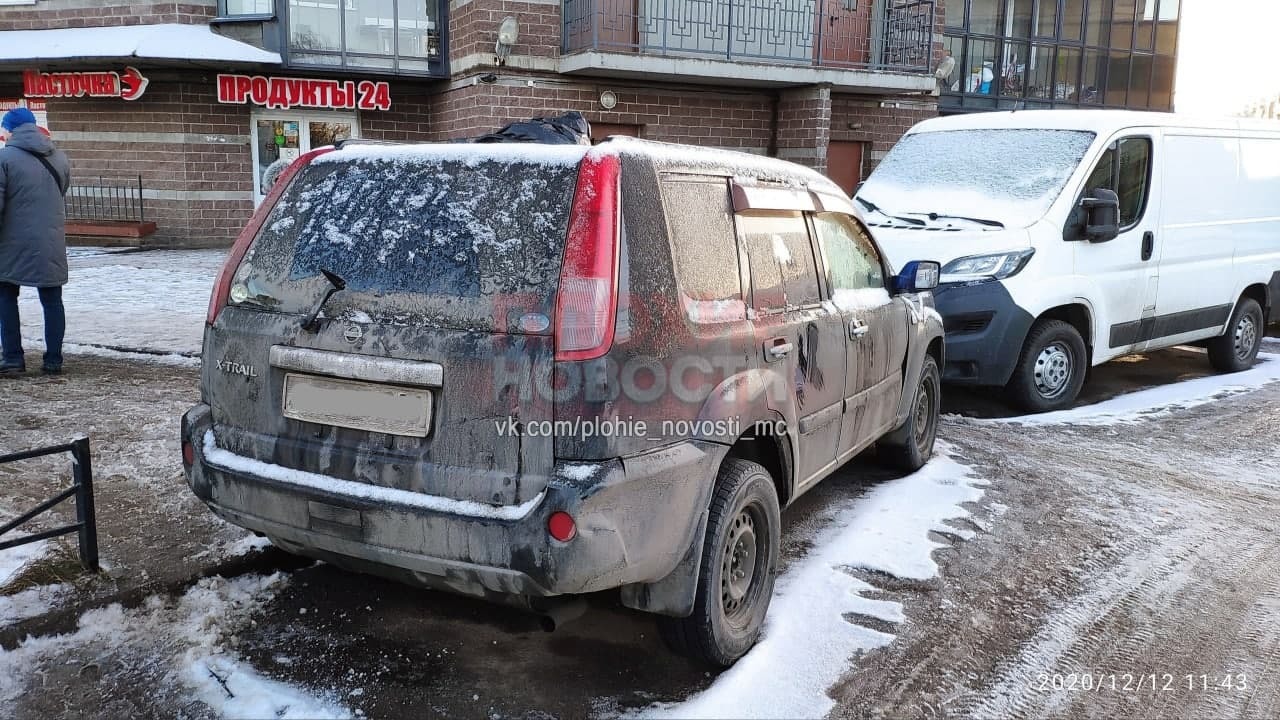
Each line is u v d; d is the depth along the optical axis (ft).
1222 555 15.03
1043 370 24.13
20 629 10.69
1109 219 23.72
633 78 49.21
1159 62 72.95
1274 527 16.40
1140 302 26.03
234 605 11.82
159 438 18.08
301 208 10.54
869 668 10.91
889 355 15.83
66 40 50.85
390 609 11.91
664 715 9.72
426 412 9.11
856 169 57.47
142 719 9.39
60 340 23.18
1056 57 67.41
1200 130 27.78
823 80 50.37
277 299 10.18
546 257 9.00
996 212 24.03
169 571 12.48
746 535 11.22
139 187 54.49
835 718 9.85
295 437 9.89
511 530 8.62
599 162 9.31
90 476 12.21
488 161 9.75
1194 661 11.54
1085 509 16.96
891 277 16.40
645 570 9.32
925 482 17.93
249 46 50.98
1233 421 24.14
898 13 53.93
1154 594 13.44
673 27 48.85
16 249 21.95
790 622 11.87
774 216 12.42
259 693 9.84
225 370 10.41
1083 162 24.36
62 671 10.21
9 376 22.71
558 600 9.66
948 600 12.84
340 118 56.13
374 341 9.35
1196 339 28.96
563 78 48.42
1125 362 33.32
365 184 10.27
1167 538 15.70
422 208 9.77
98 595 11.70
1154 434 22.66
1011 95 65.67
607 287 8.83
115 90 51.75
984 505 16.83
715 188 11.09
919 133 28.48
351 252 9.87
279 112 55.06
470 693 10.05
